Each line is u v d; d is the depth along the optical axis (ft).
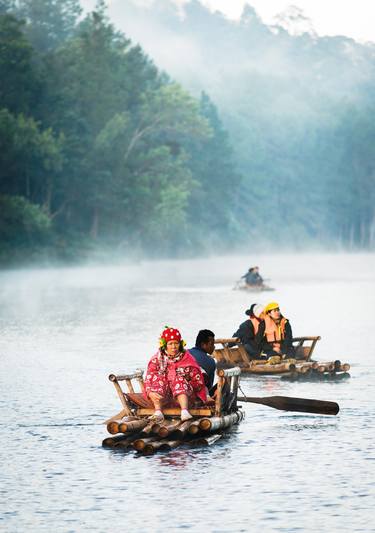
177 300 254.06
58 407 88.84
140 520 53.21
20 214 527.81
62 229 611.06
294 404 80.74
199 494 58.13
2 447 71.87
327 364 106.32
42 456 68.80
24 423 81.15
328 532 50.52
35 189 588.91
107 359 124.88
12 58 579.07
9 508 55.88
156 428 71.82
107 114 632.79
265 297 265.95
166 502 56.54
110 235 640.58
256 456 67.77
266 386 101.71
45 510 55.36
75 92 625.00
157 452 69.41
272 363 109.50
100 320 188.44
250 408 87.97
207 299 258.78
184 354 75.25
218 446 71.26
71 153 588.91
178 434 71.36
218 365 111.45
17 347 139.95
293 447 70.54
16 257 536.83
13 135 529.04
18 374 111.34
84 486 60.34
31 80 583.58
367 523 51.90
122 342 145.89
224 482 60.80
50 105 601.21
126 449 70.90
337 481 60.59
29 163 551.59
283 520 52.70
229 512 54.39
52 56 625.82
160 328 169.58
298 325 175.01
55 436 75.82
